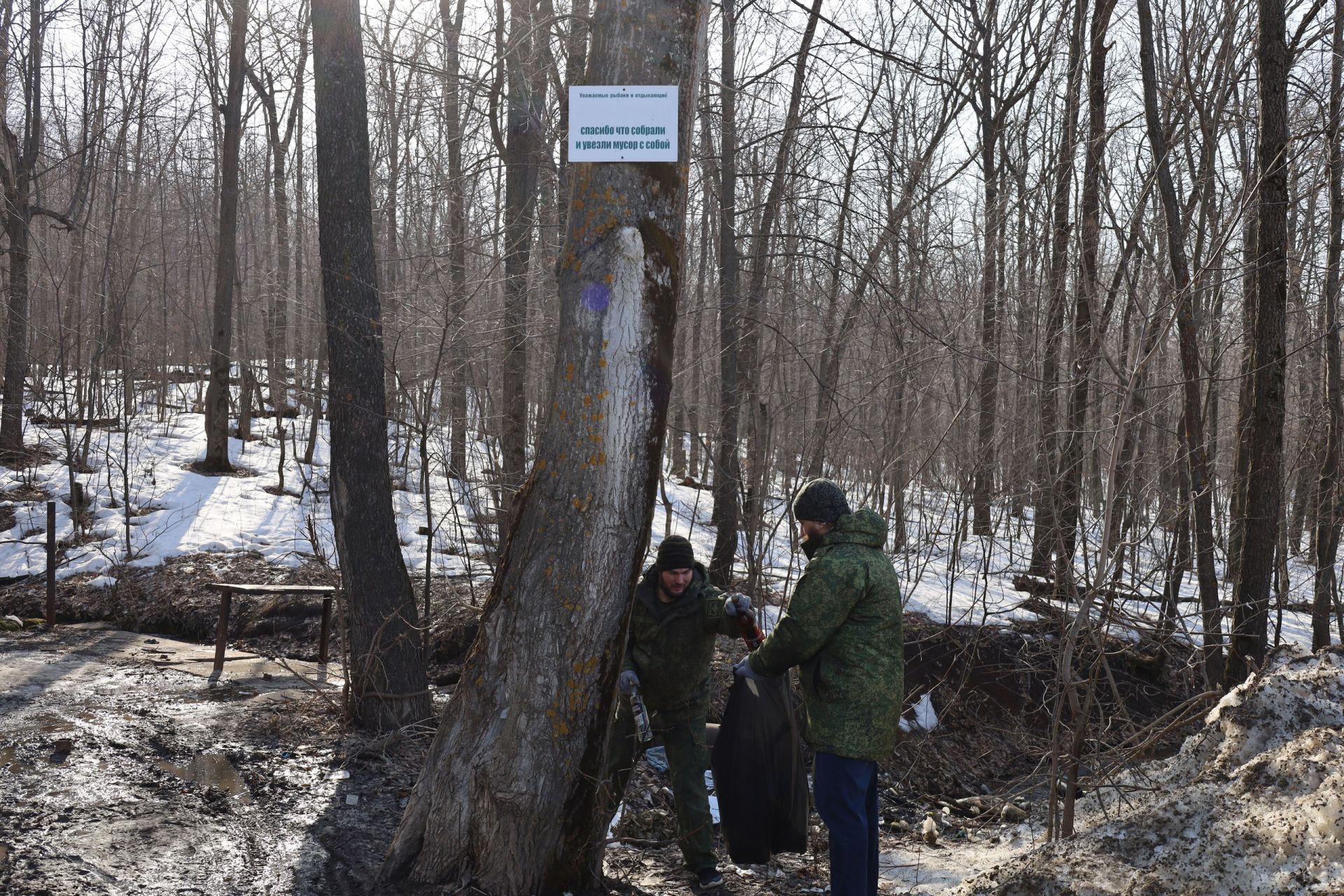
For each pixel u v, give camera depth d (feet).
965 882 12.19
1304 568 39.60
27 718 18.67
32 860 12.12
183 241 78.02
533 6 28.48
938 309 28.35
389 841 14.02
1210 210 27.07
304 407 69.87
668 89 11.28
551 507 11.33
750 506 27.81
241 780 16.31
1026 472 26.96
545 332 27.58
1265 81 21.58
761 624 25.94
